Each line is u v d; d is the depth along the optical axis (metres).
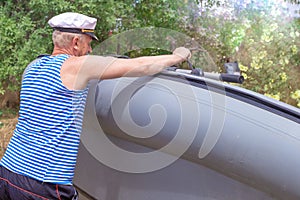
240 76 1.97
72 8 4.63
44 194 1.97
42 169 1.97
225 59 4.27
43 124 1.99
